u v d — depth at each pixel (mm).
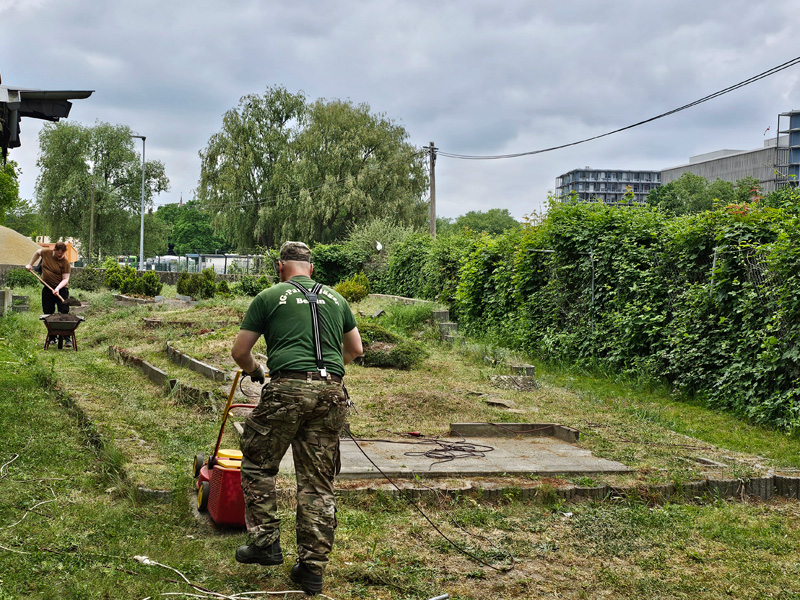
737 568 4352
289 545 4340
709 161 149625
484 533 4789
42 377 9125
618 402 9898
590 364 12438
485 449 6891
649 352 11523
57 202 56125
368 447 6785
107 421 7004
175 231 107750
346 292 23297
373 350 12148
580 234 13391
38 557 3852
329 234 46156
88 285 26484
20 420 6988
